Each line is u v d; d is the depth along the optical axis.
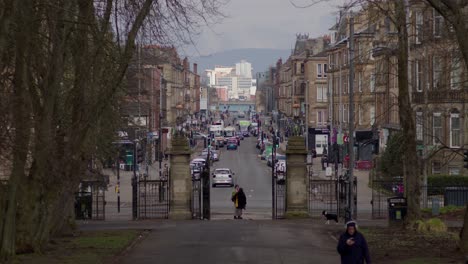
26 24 20.58
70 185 24.39
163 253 24.64
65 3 22.02
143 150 78.69
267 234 30.61
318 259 23.28
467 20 26.42
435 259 21.81
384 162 55.44
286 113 158.88
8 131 21.58
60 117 24.56
